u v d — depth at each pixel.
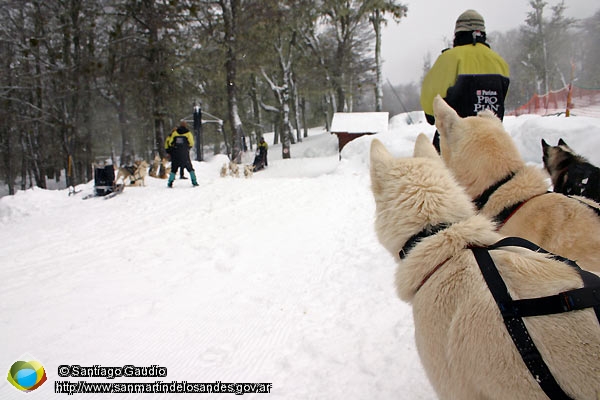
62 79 25.62
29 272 5.46
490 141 2.58
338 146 33.91
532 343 1.27
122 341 3.64
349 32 35.16
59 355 3.39
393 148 14.65
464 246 1.61
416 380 2.90
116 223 8.49
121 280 5.15
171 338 3.71
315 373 3.11
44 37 25.06
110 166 12.56
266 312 4.21
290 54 34.75
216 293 4.73
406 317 3.83
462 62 3.74
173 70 26.14
